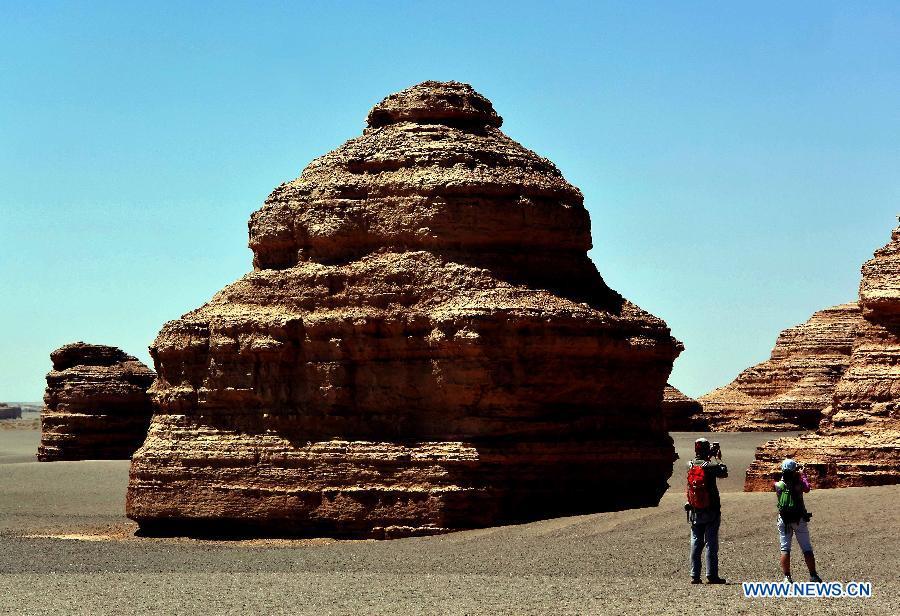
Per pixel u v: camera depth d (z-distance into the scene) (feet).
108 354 269.03
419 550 117.80
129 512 142.00
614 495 134.41
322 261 138.51
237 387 138.62
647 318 140.97
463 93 143.13
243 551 124.36
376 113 144.05
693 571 93.61
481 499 127.95
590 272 141.69
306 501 133.59
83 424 260.42
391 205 135.85
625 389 137.28
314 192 139.85
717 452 95.71
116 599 92.38
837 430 154.71
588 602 85.87
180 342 142.61
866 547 106.22
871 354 156.15
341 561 113.09
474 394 128.77
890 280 157.38
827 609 81.82
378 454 131.64
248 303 140.87
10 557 122.01
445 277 131.95
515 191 136.15
